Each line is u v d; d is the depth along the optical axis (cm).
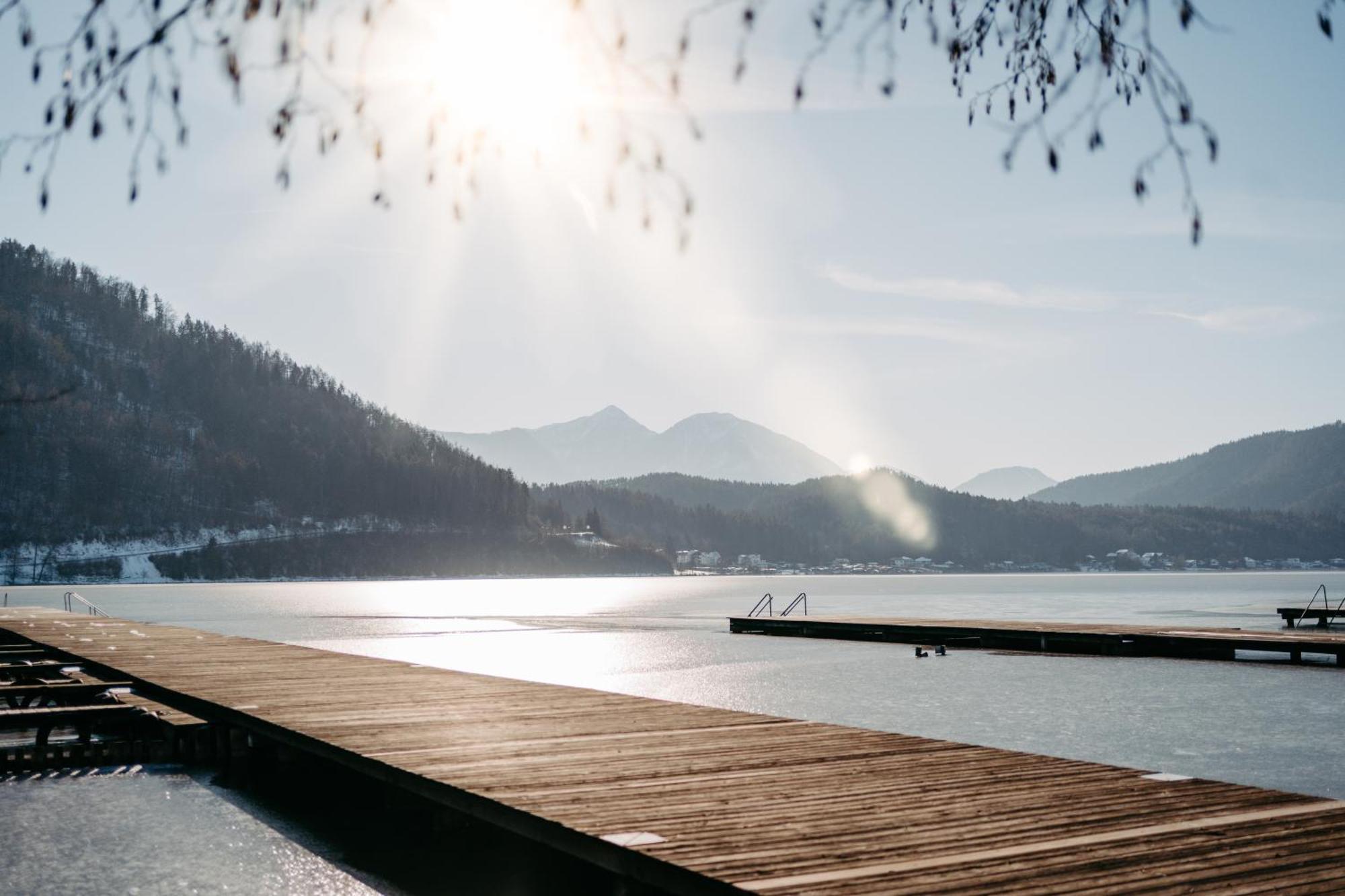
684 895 691
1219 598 10538
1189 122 217
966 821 793
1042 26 230
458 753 1134
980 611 7931
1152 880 642
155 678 1933
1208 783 915
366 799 1341
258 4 199
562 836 807
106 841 1152
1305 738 2002
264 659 2298
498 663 3762
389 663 2169
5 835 1171
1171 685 2830
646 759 1073
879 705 2512
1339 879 638
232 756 1521
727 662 3672
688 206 207
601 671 3419
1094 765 1005
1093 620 6322
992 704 2500
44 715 1530
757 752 1099
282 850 1127
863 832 770
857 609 8544
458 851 1127
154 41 198
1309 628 5097
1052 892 625
